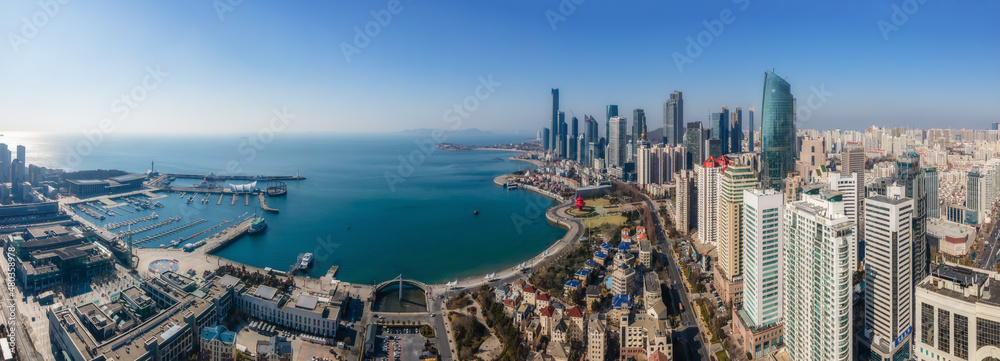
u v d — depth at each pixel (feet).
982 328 638.12
